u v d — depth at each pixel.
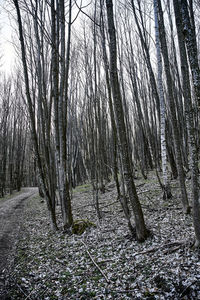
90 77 11.45
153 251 5.06
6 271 5.67
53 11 7.60
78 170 29.64
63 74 8.01
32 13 7.62
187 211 7.12
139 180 15.84
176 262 4.29
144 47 11.57
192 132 4.26
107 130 21.81
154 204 9.15
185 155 13.48
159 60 8.88
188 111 4.29
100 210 9.86
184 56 4.43
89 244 6.38
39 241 7.59
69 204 8.11
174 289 3.60
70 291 4.32
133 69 15.73
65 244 6.77
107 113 20.30
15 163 34.94
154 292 3.71
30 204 17.58
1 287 4.89
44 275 5.12
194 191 4.32
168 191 9.37
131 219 7.85
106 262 5.13
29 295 4.41
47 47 10.98
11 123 32.12
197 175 4.29
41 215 12.14
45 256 6.18
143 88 18.84
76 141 22.28
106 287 4.20
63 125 8.18
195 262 4.09
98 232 7.13
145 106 18.03
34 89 10.41
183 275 3.82
